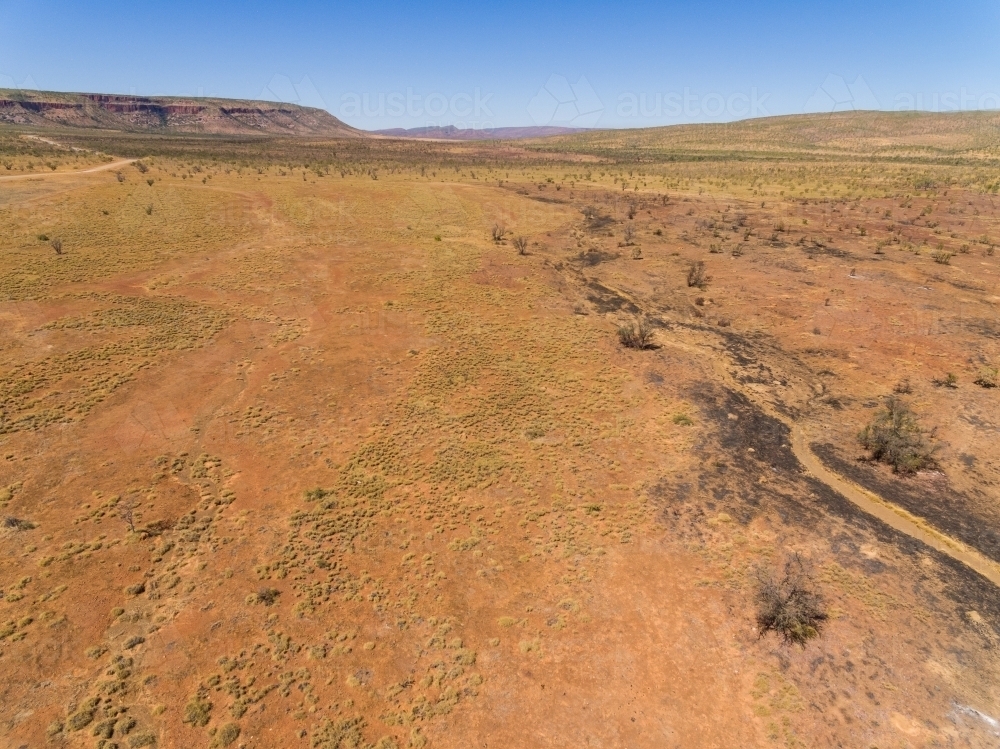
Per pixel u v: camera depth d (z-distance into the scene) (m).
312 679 14.48
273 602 16.70
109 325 33.94
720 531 19.81
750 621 16.20
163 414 26.25
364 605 16.80
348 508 20.91
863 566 18.20
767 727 13.27
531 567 18.39
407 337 35.53
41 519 19.58
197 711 13.46
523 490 22.11
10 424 24.48
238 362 31.48
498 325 37.66
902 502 21.38
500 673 14.74
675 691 14.22
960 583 17.58
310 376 30.41
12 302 35.62
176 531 19.42
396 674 14.72
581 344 35.19
